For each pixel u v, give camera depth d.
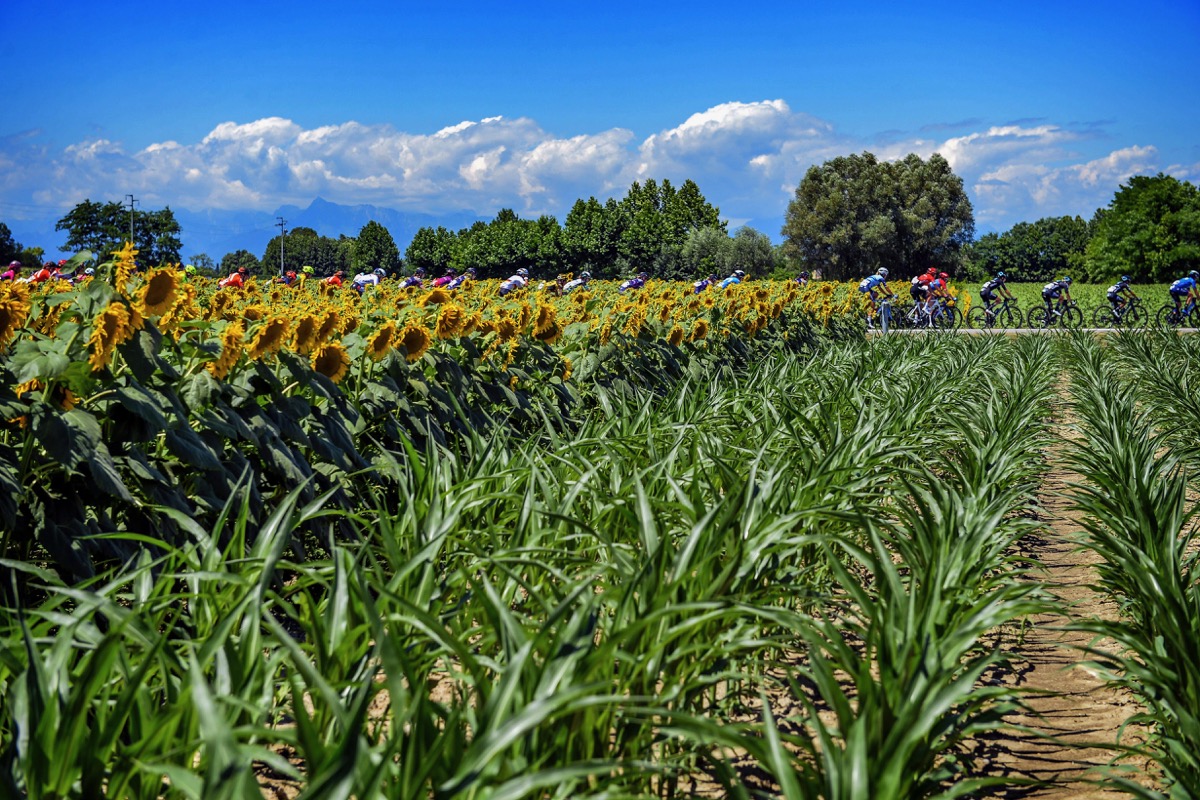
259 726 2.54
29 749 2.29
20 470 4.18
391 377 6.63
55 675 2.61
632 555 4.26
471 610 3.77
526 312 8.65
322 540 5.30
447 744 2.48
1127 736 4.07
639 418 6.69
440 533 3.64
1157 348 17.62
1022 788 3.64
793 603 4.53
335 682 2.87
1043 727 4.19
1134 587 4.76
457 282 18.64
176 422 4.70
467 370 7.70
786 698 4.25
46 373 4.02
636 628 2.83
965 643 3.32
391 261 125.31
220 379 5.13
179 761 2.66
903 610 3.39
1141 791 2.90
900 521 6.02
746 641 3.51
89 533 4.23
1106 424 7.98
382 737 3.46
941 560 3.92
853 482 5.32
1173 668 3.78
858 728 2.49
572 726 2.81
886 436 6.84
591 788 2.81
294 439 5.33
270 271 149.75
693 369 11.38
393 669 2.50
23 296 4.40
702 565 3.68
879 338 20.14
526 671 2.78
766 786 3.51
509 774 2.44
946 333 19.73
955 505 4.98
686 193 113.31
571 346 9.38
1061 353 18.97
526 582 4.13
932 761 3.25
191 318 5.71
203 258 84.69
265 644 3.26
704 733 2.77
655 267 88.75
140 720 2.70
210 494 4.84
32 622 3.40
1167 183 87.12
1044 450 10.00
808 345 17.25
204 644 2.71
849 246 86.00
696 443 5.71
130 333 4.41
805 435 6.57
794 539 3.92
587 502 5.05
